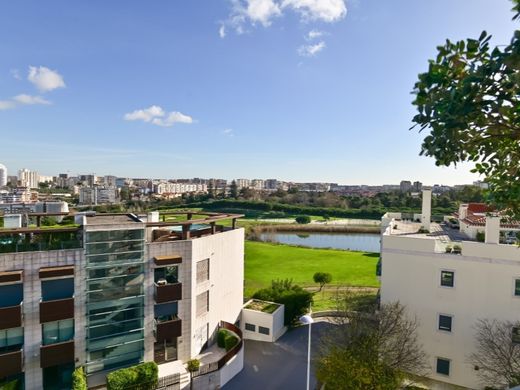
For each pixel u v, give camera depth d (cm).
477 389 1936
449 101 385
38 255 1814
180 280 2247
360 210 13212
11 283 1738
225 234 2770
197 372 2086
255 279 4866
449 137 409
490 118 418
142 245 2112
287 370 2414
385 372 1809
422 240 2092
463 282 1992
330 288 4419
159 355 2192
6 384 1711
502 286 1908
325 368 1881
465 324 1986
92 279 1958
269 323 2891
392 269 2166
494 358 1797
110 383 1814
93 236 1961
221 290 2703
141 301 2119
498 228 1950
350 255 6706
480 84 376
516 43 347
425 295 2086
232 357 2297
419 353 2052
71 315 1869
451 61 423
